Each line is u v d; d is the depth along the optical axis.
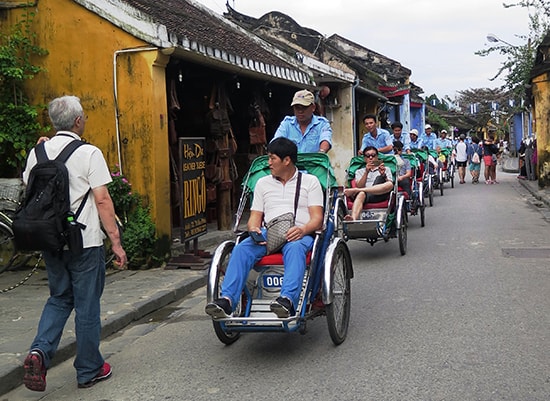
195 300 6.84
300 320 4.57
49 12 8.27
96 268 4.34
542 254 8.38
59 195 4.11
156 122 8.04
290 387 4.16
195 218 8.09
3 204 8.05
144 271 7.91
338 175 19.19
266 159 5.74
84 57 8.18
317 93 16.14
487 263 7.92
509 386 3.99
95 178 4.27
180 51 8.16
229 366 4.65
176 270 7.92
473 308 5.84
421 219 11.46
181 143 7.71
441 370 4.31
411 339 5.02
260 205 5.22
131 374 4.59
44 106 8.39
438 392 3.94
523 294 6.30
